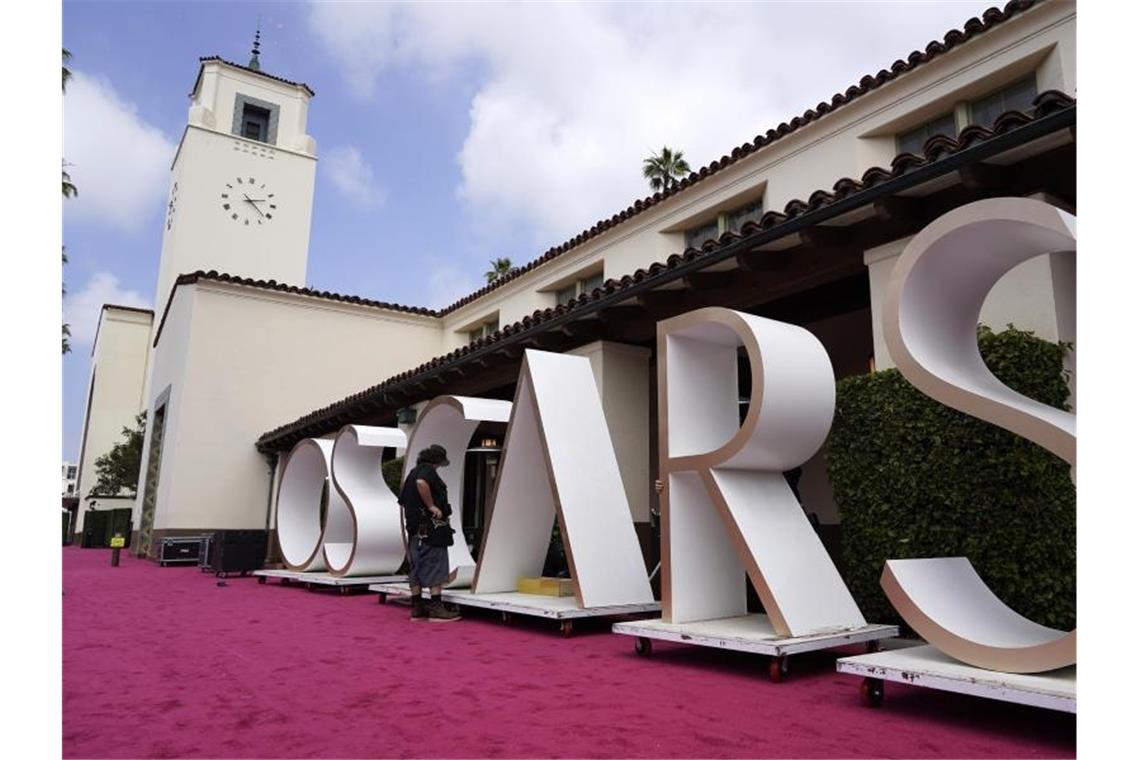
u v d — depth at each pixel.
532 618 6.96
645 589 6.39
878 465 5.47
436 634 5.97
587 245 14.36
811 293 7.62
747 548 4.61
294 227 25.86
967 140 4.88
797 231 6.04
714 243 6.76
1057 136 4.55
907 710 3.51
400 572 10.23
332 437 15.80
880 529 5.40
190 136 24.58
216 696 3.88
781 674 4.13
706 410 5.60
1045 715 3.41
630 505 8.39
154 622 6.71
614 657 4.92
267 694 3.91
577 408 6.79
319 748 2.99
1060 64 7.22
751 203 11.17
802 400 4.82
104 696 3.90
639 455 8.61
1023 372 4.65
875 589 5.41
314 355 17.77
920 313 3.97
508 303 17.09
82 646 5.43
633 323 8.48
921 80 8.56
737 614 5.43
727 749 2.92
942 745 2.96
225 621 6.78
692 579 5.21
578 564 6.04
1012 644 3.51
